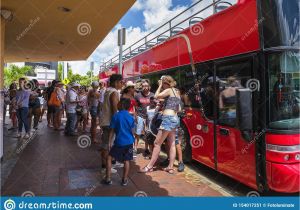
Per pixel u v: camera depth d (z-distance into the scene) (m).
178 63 8.09
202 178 6.49
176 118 6.58
